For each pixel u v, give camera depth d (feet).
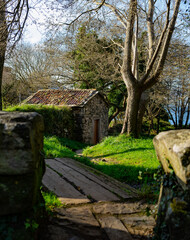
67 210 11.64
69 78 79.10
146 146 33.40
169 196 8.02
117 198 14.05
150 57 42.47
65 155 26.55
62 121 59.82
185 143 7.73
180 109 83.56
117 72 71.77
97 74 78.95
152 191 14.84
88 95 65.57
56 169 19.35
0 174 6.69
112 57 69.21
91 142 67.21
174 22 34.01
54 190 14.43
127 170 21.70
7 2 21.62
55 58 73.77
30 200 7.00
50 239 8.47
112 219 11.09
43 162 8.97
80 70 77.61
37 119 7.84
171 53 50.67
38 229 8.24
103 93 81.56
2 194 6.72
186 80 59.06
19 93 93.86
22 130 6.78
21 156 6.72
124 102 84.69
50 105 59.98
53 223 9.78
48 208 10.89
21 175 6.88
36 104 62.80
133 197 14.44
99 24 34.01
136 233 9.94
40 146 8.18
